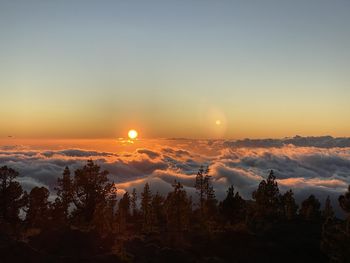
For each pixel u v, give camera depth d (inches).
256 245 2667.3
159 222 3585.1
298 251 2625.5
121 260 1947.6
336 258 1776.6
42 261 1800.0
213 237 2751.0
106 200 2484.0
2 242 1951.3
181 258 2198.6
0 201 2357.3
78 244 2037.4
